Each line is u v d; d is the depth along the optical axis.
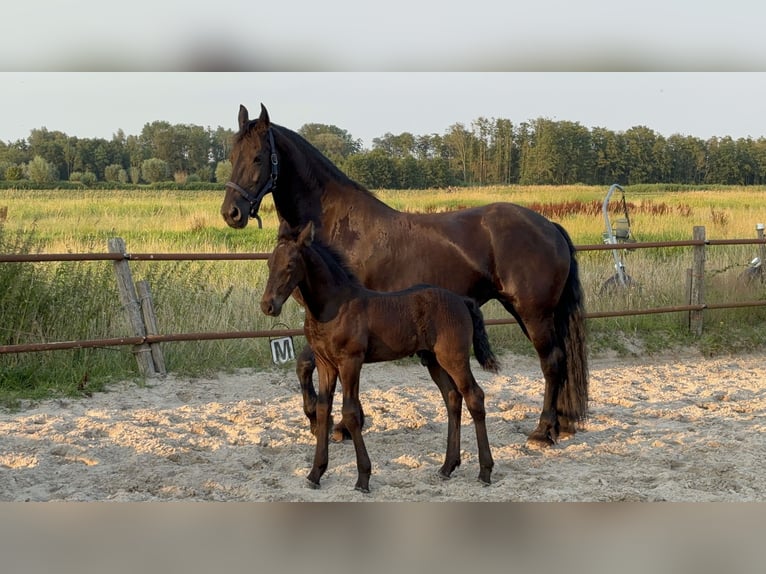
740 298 11.28
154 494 4.90
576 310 6.20
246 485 5.05
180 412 6.75
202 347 8.36
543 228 6.09
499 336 9.84
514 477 5.36
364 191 6.06
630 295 10.77
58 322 7.83
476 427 5.22
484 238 6.01
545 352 6.12
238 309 9.09
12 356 7.47
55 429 6.03
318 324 4.89
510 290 6.01
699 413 7.15
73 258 7.33
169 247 18.42
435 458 5.75
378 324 4.93
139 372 7.77
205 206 30.61
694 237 10.52
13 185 39.56
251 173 5.76
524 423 6.84
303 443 6.05
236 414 6.79
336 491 4.99
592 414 7.12
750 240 10.88
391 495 4.95
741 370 9.38
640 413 7.18
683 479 5.29
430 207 27.64
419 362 9.12
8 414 6.51
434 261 5.89
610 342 10.12
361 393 7.82
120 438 5.88
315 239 5.01
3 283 7.67
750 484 5.21
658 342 10.27
